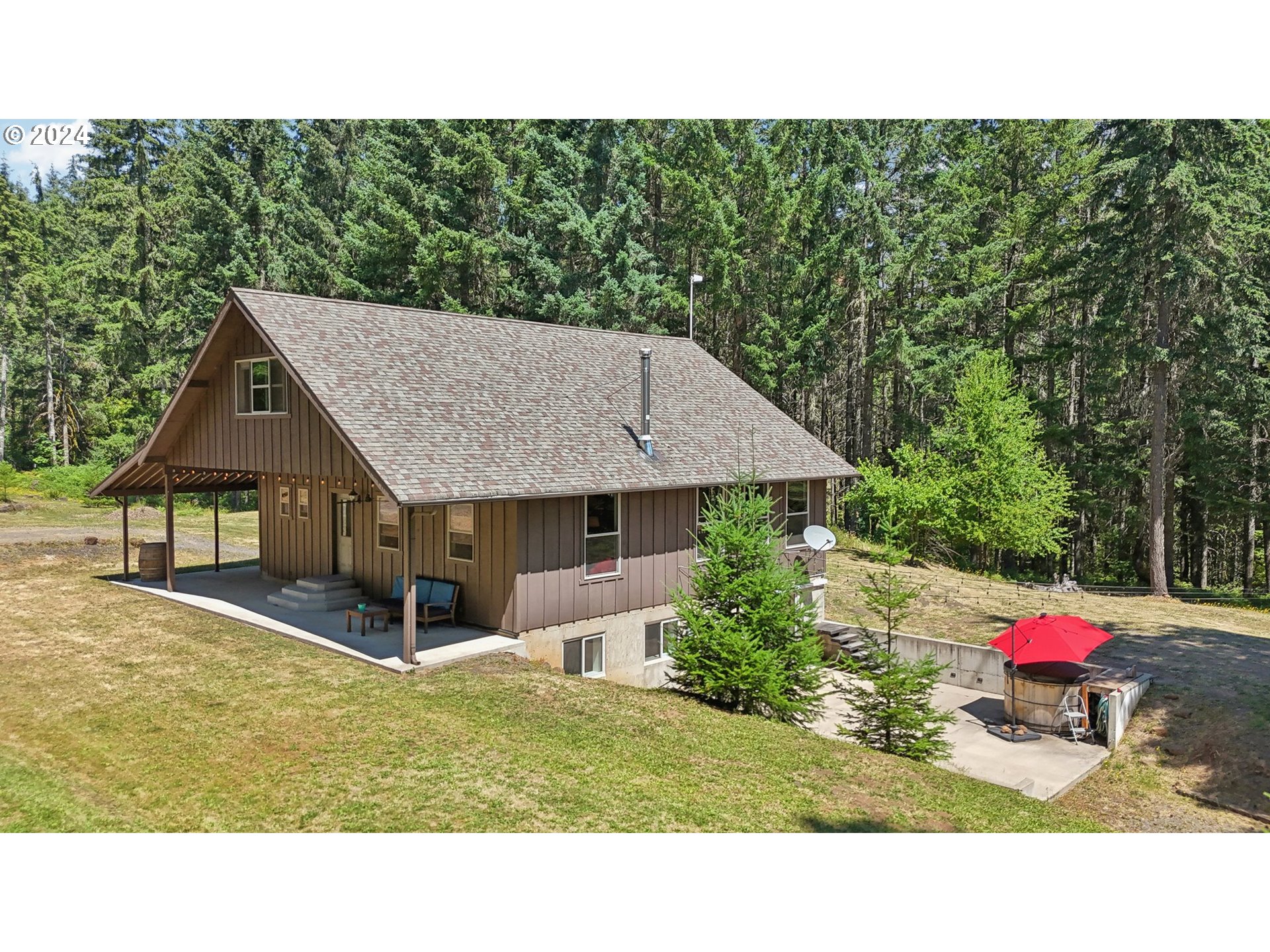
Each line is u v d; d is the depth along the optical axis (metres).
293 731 11.14
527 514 15.56
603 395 19.61
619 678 17.69
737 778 10.50
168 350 45.50
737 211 36.53
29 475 43.59
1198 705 15.73
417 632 15.89
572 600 16.53
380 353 16.39
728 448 20.34
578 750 10.88
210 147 43.34
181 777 9.69
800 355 37.78
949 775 12.10
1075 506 36.19
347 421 13.88
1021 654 15.41
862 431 39.75
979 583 29.14
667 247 39.16
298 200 45.69
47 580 21.45
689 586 19.16
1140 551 37.56
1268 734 14.27
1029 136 37.78
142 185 45.81
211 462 18.62
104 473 41.38
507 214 39.69
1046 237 37.00
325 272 41.38
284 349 14.77
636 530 17.92
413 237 36.88
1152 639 20.44
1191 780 13.61
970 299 34.75
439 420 15.31
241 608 18.09
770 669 13.63
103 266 47.09
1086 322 38.53
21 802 9.05
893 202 39.44
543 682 13.67
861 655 20.47
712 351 39.97
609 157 38.12
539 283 37.81
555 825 8.70
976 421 31.67
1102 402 36.94
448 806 9.05
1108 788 13.59
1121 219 29.06
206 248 42.97
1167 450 33.22
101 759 10.20
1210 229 26.09
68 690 12.73
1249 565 35.97
